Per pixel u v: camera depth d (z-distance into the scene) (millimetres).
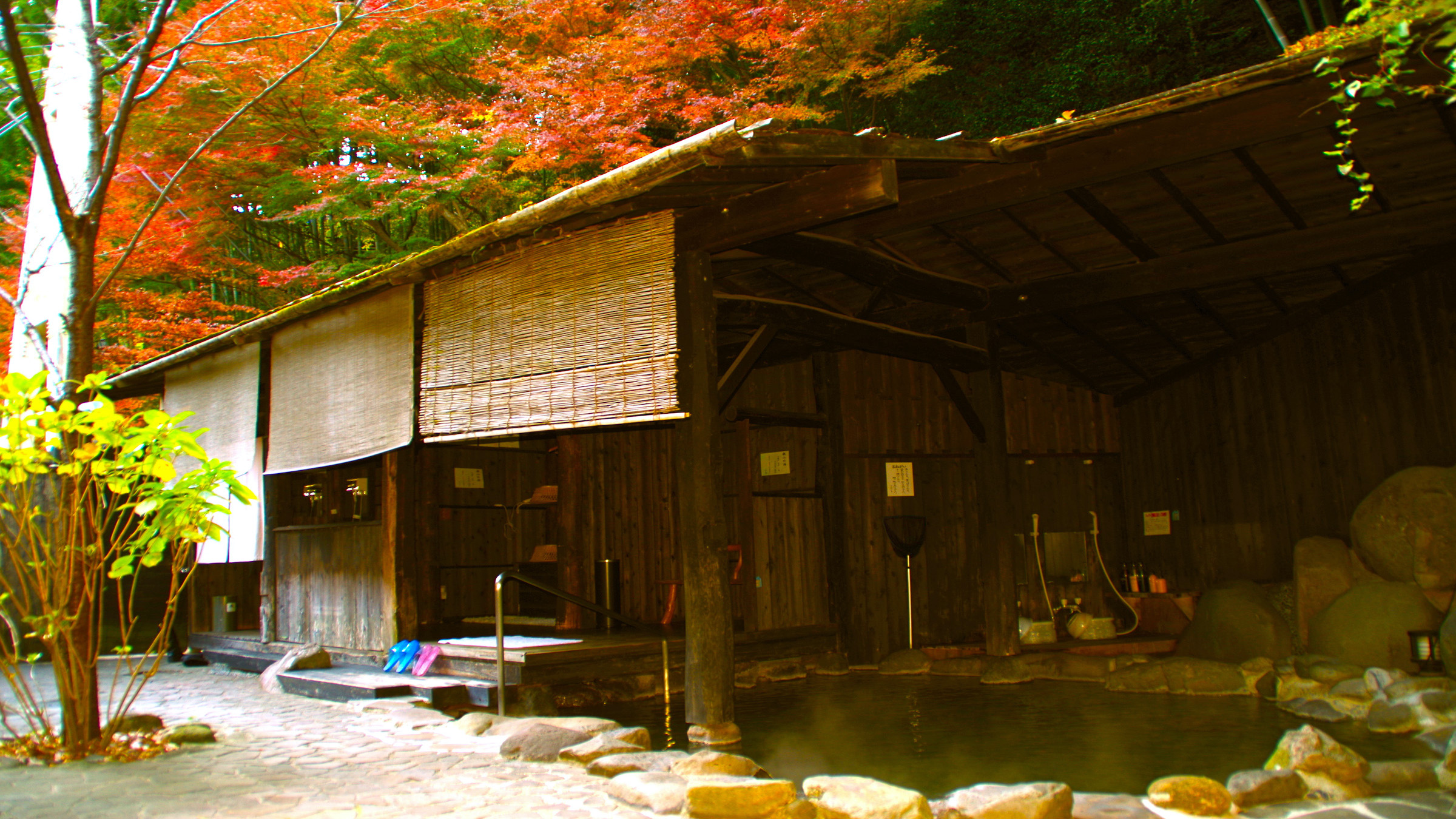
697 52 11859
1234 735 5484
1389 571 7352
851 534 8922
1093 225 7234
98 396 4656
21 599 6145
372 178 11680
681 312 5656
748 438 8469
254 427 8344
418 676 6902
